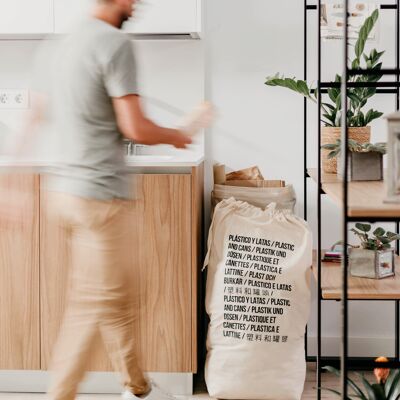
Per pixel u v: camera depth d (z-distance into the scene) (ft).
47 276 10.02
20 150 8.76
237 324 9.75
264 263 9.78
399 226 10.78
